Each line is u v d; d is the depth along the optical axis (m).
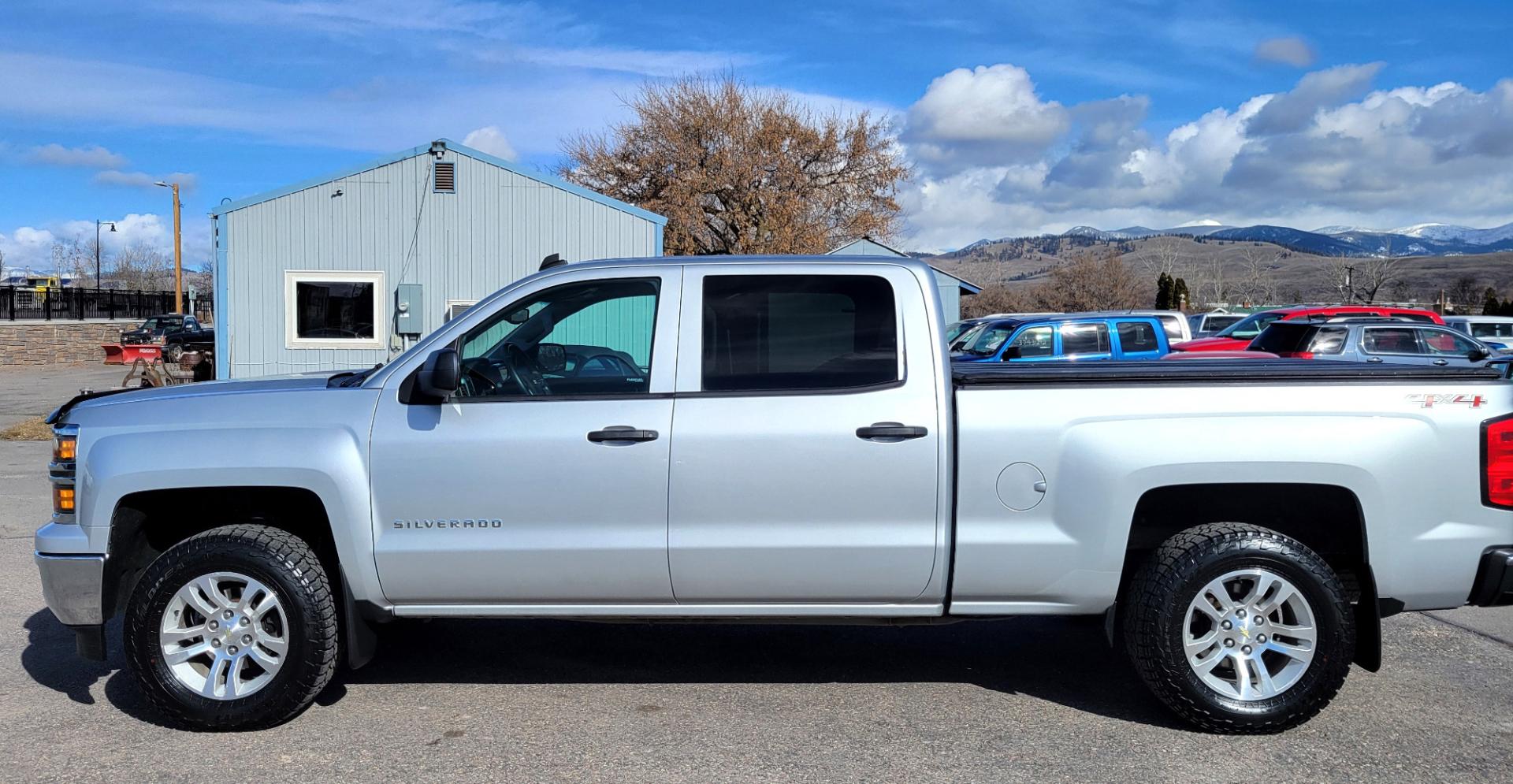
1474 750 4.26
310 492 4.66
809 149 43.09
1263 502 4.66
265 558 4.40
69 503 4.61
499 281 17.91
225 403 4.62
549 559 4.48
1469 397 4.37
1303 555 4.31
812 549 4.45
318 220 17.58
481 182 17.81
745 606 4.59
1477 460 4.34
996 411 4.43
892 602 4.57
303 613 4.42
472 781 3.98
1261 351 17.31
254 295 17.52
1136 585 4.46
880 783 3.95
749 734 4.44
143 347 21.06
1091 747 4.30
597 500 4.47
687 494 4.45
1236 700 4.34
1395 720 4.59
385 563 4.50
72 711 4.74
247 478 4.48
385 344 17.77
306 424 4.53
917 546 4.45
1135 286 63.03
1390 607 4.48
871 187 44.47
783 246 41.56
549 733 4.46
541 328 4.77
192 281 88.56
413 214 17.72
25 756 4.23
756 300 4.60
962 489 4.42
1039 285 73.88
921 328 4.54
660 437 4.45
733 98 41.97
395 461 4.48
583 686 5.07
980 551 4.43
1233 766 4.11
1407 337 17.27
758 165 41.59
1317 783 3.96
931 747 4.30
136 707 4.79
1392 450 4.32
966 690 5.00
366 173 17.62
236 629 4.46
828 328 4.57
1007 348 16.53
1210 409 4.38
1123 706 4.78
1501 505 4.34
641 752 4.25
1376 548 4.36
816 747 4.30
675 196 40.84
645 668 5.34
